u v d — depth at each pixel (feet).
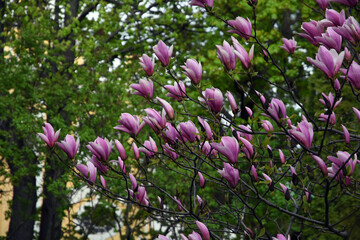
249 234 9.21
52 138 8.62
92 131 30.45
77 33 38.47
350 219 13.56
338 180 8.34
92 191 31.81
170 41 48.26
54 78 33.83
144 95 9.00
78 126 33.47
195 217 9.69
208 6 8.47
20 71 32.01
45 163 32.01
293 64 38.45
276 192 24.18
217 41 44.29
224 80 40.96
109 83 31.94
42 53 33.86
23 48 33.68
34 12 35.86
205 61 42.34
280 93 38.52
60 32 37.63
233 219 18.44
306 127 7.91
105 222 34.86
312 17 28.37
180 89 8.94
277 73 38.24
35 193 38.45
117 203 30.19
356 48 7.82
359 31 7.75
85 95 32.89
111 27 40.75
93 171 8.86
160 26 47.19
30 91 32.30
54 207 34.73
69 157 8.73
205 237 7.81
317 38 8.21
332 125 9.66
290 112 23.68
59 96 33.42
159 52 8.71
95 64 33.88
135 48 43.96
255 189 8.61
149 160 9.79
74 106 32.01
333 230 8.86
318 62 7.26
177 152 9.38
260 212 23.82
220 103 8.60
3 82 31.89
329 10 8.36
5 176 35.40
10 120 38.52
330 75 7.25
